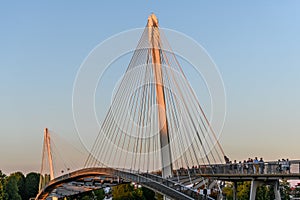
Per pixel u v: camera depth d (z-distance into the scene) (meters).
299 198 113.69
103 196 162.00
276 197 41.62
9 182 158.00
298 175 37.25
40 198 125.06
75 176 89.12
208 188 47.22
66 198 139.12
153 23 62.16
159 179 52.91
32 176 187.12
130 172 61.97
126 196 143.62
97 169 77.19
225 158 48.50
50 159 134.38
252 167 41.81
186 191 46.22
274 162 39.69
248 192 84.00
